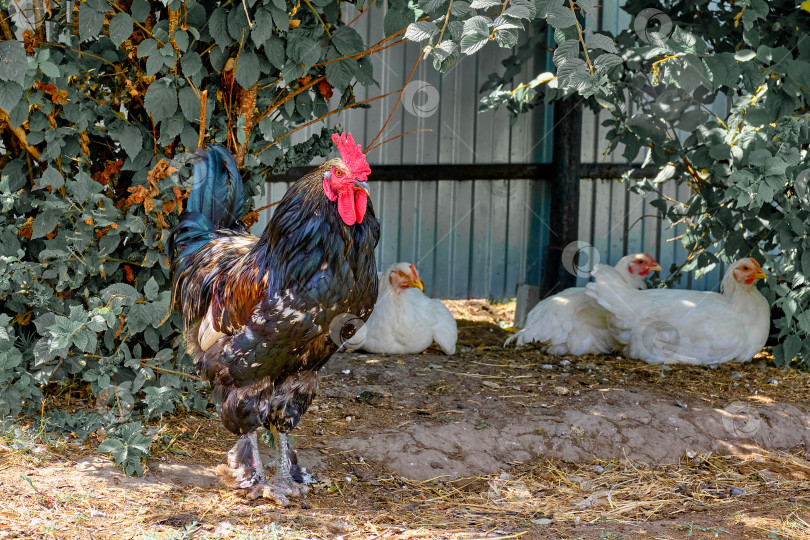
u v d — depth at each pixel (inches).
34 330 178.5
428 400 203.3
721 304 245.0
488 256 347.6
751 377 235.8
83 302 174.9
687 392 219.1
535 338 259.0
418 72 323.0
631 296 248.7
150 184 157.8
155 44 152.3
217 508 137.9
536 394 212.1
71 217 165.3
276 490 143.8
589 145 340.5
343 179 125.0
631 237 346.3
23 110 154.6
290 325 129.6
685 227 344.5
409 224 338.0
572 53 119.7
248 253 138.0
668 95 241.1
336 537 130.5
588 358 253.3
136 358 166.2
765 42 231.3
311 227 126.6
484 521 145.7
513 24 117.0
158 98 155.1
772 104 198.4
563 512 153.9
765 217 235.6
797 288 244.8
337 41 165.8
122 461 144.1
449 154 335.3
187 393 179.3
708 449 191.9
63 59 164.9
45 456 149.1
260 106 172.6
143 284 175.6
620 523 148.0
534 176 336.8
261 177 182.2
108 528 124.4
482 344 274.7
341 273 129.0
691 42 159.9
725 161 248.5
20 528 120.3
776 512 154.3
